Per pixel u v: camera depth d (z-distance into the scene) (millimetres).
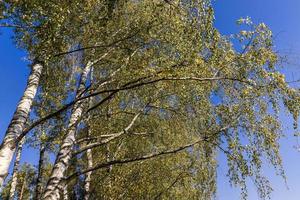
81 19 10703
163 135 16297
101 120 16641
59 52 10484
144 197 18328
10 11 8844
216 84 12695
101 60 14766
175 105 13680
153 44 12562
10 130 8727
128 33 13008
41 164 17328
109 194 16984
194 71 10703
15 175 18094
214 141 12523
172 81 12297
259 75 11727
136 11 14438
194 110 13062
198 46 11070
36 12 8930
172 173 18484
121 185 17453
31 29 9836
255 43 11781
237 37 11867
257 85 11773
